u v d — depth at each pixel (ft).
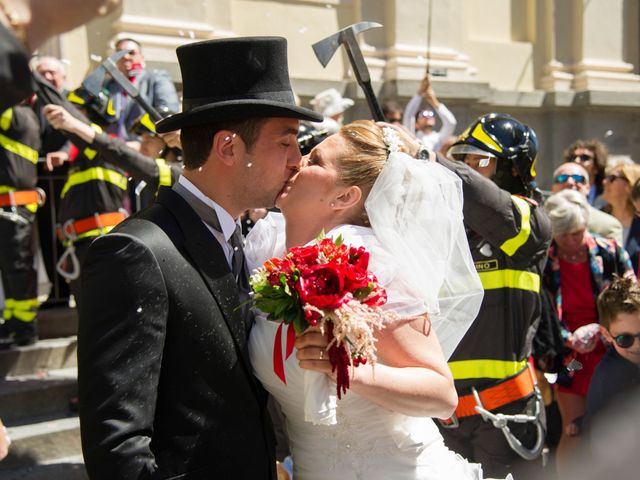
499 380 9.10
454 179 6.55
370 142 6.38
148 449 5.08
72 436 13.34
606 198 16.11
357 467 6.01
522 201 8.87
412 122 17.66
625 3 27.61
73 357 15.10
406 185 6.25
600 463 9.00
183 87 6.09
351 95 21.97
